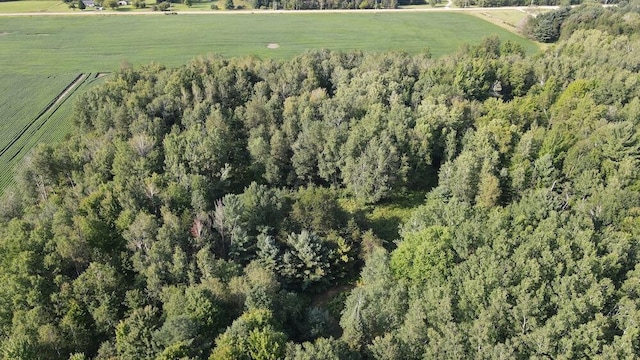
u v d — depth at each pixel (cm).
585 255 6141
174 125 10569
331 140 9594
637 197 7356
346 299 7050
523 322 5425
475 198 8831
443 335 5441
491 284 5831
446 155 9844
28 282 6206
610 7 19288
